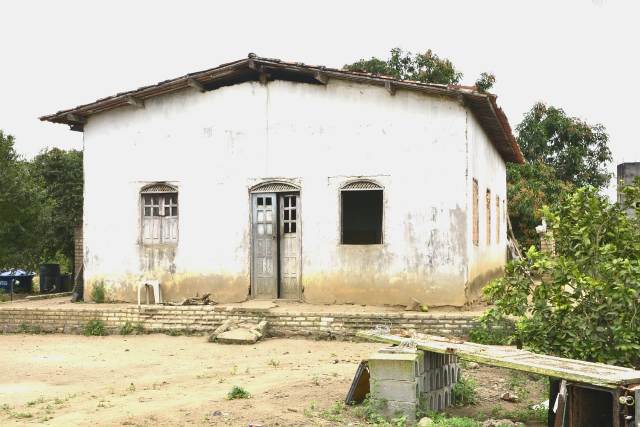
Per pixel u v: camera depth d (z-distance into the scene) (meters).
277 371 10.48
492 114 15.27
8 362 11.82
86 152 16.47
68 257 28.55
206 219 15.63
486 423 7.61
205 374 10.43
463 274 13.92
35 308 15.42
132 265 16.05
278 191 15.25
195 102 15.77
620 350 8.40
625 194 9.69
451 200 14.05
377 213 19.97
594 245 8.98
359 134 14.69
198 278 15.62
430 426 7.07
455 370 8.85
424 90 14.02
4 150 22.17
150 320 14.84
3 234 21.94
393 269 14.35
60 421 7.48
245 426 7.16
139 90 15.57
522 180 29.00
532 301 9.08
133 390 9.30
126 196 16.16
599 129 33.03
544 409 8.25
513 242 26.64
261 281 15.38
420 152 14.26
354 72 14.38
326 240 14.83
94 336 14.81
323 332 13.70
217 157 15.62
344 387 9.01
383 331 8.92
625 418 6.03
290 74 15.19
